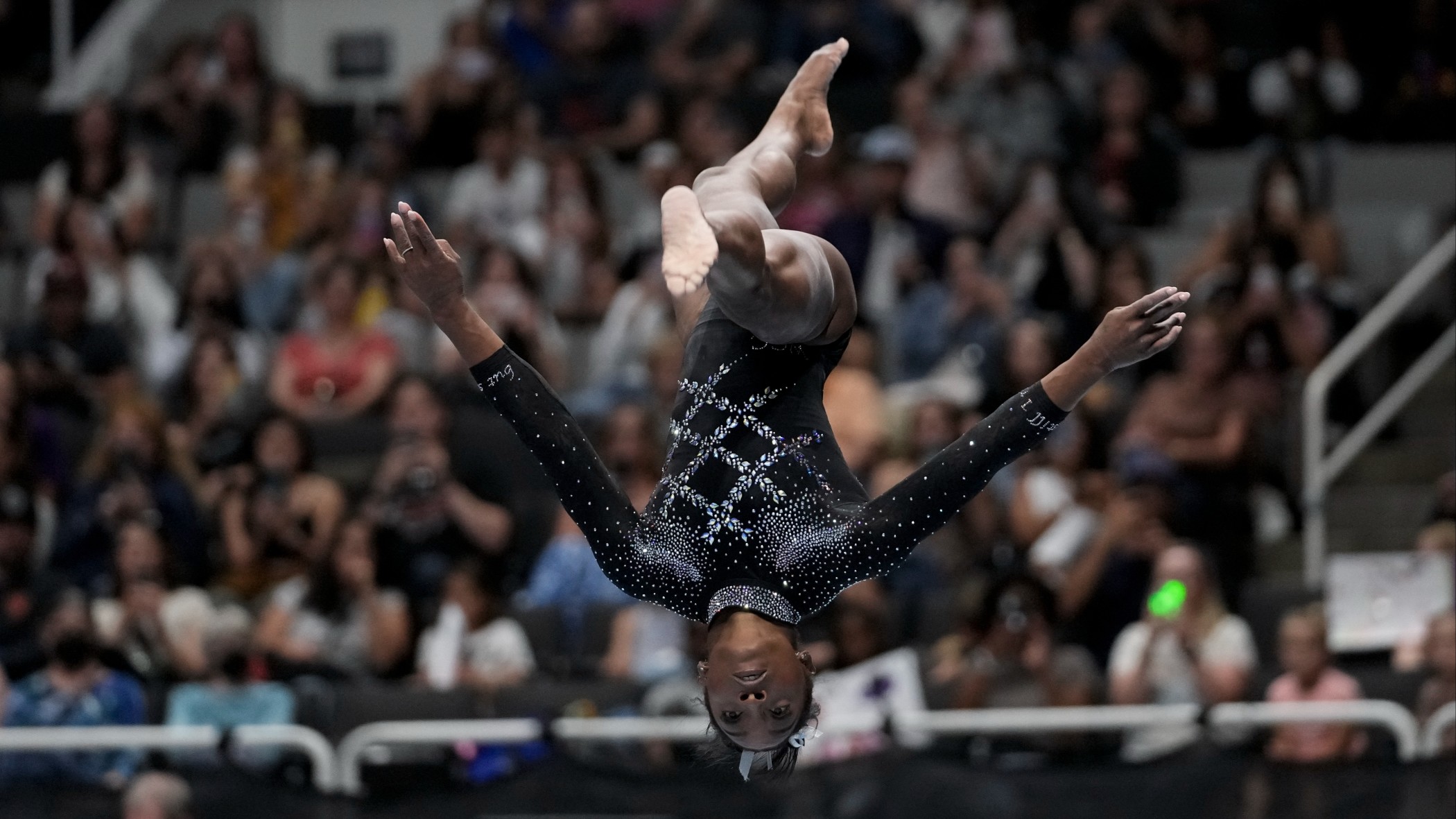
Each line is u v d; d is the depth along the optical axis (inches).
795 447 255.4
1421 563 517.0
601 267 715.4
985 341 629.9
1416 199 801.6
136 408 601.6
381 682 522.0
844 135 737.6
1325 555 594.9
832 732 442.3
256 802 458.3
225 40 853.8
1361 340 606.9
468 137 818.8
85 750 465.4
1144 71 818.8
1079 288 660.7
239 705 493.4
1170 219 778.2
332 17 937.5
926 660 495.8
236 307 706.2
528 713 488.1
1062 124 766.5
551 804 457.4
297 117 813.2
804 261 251.1
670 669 511.5
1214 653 486.9
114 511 579.2
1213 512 551.8
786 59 845.8
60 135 875.4
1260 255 662.5
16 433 612.7
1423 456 647.8
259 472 589.6
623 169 799.1
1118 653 489.7
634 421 557.0
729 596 248.8
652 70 842.2
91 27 927.0
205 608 534.3
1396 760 428.5
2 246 808.3
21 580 567.5
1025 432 243.4
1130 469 546.6
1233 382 616.1
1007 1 849.5
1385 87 823.1
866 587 492.4
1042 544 542.6
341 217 756.0
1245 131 817.5
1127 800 442.0
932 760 448.8
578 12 869.2
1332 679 469.1
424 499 565.0
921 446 562.3
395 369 666.8
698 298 279.9
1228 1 881.5
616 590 550.3
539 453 253.3
